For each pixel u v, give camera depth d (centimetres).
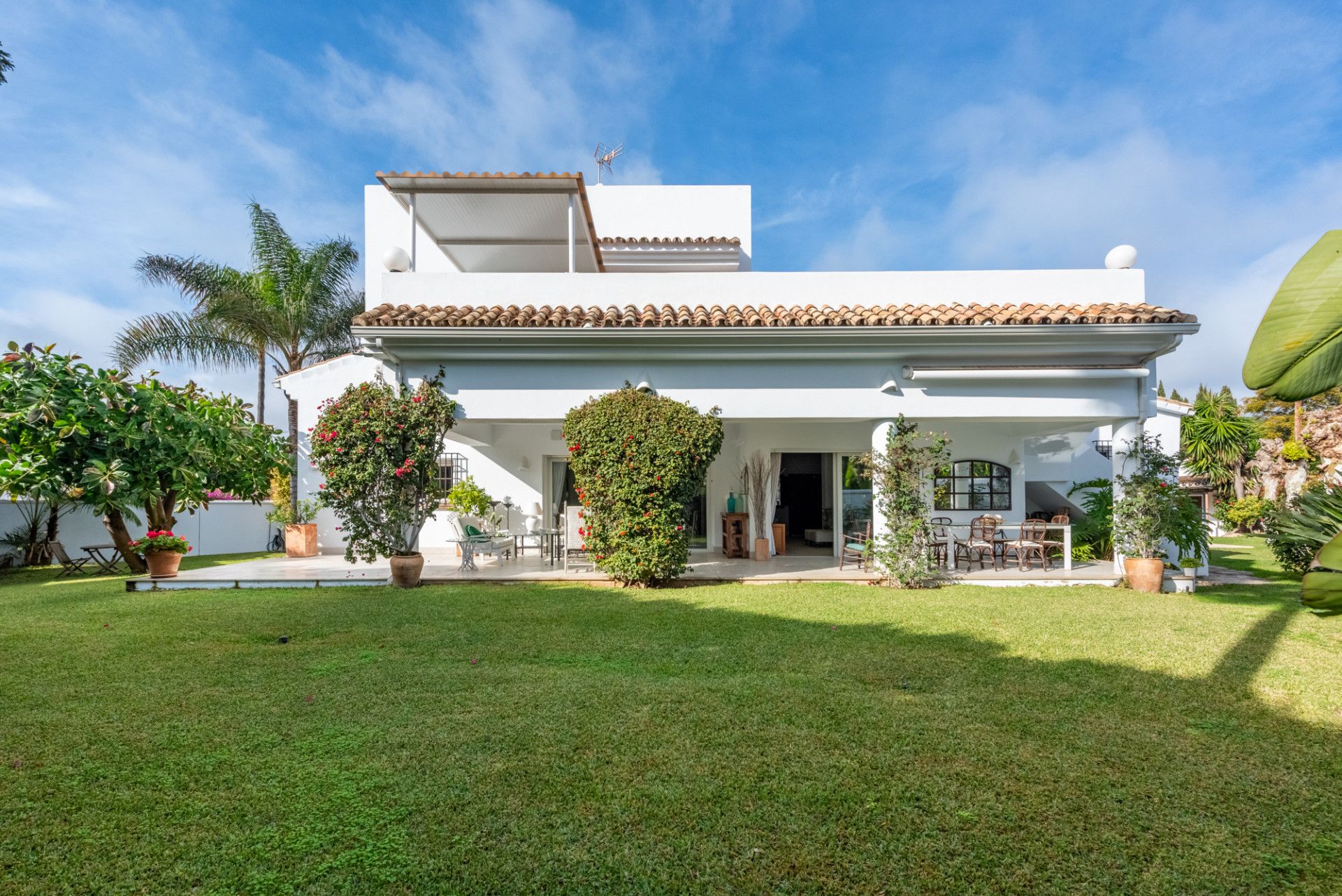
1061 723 430
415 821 308
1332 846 293
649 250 1689
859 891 261
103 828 302
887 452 995
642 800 328
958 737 407
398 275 1062
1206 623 724
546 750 386
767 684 508
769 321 952
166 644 636
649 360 1001
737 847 289
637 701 468
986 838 297
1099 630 688
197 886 262
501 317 955
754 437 1353
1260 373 224
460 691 492
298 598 881
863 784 345
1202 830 305
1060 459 1577
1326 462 2319
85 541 1466
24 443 1037
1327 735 416
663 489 947
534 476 1489
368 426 948
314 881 264
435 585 989
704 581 1022
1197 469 2209
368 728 418
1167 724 432
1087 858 283
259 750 386
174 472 1145
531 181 1057
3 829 301
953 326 927
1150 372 990
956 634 672
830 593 917
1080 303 1086
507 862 277
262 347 1853
